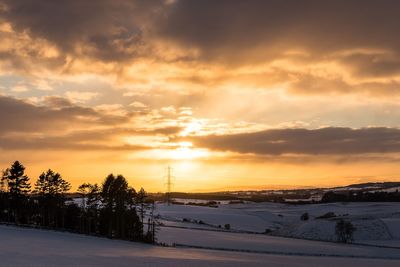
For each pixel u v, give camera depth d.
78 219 152.75
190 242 146.12
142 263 74.69
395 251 150.38
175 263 78.75
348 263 103.25
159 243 134.38
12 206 148.62
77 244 100.50
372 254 138.12
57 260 68.62
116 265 68.81
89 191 148.88
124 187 146.62
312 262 101.19
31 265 61.25
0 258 66.38
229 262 87.38
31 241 96.81
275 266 85.81
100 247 99.19
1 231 116.12
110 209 145.12
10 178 149.25
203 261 85.94
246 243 152.25
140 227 148.00
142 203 152.38
